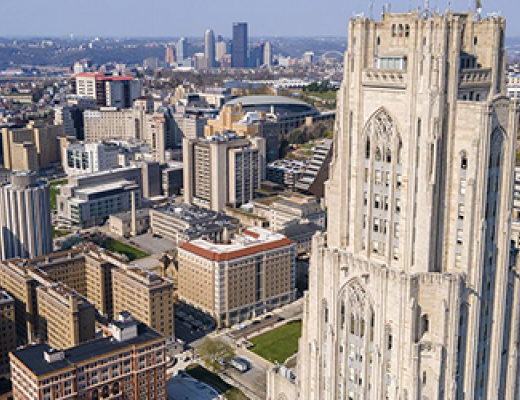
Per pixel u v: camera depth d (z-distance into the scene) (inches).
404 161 4955.7
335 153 5423.2
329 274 5433.1
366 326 5246.1
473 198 4869.6
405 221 5036.9
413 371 5017.2
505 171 5078.7
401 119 4918.8
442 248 5088.6
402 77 4835.1
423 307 5019.7
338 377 5615.2
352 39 5103.3
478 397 5551.2
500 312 5413.4
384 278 5024.6
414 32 4714.6
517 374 6013.8
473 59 5014.8
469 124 4793.3
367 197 5275.6
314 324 5664.4
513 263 5728.3
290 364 7859.3
